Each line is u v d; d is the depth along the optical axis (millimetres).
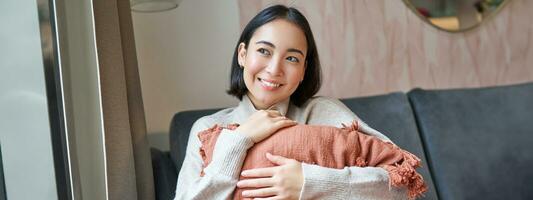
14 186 953
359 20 1771
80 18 993
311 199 910
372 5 1780
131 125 1231
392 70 1834
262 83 1068
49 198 957
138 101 1266
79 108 992
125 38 1226
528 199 1521
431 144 1528
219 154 946
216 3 1627
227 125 1094
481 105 1606
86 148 1010
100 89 1011
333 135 983
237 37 1655
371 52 1800
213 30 1632
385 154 990
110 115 1050
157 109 1603
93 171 1028
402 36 1830
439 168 1501
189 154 1107
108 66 1052
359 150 985
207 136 1039
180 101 1622
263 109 1147
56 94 936
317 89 1210
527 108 1623
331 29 1743
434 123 1550
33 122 932
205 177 932
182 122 1395
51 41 920
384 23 1802
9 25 907
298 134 968
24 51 911
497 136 1561
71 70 964
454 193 1472
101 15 1038
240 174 939
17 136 937
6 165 947
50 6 917
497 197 1499
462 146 1530
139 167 1236
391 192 942
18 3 899
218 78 1651
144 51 1574
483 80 1955
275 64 1042
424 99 1594
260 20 1072
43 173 950
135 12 1550
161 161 1370
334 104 1192
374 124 1479
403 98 1570
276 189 909
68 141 944
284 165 921
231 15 1644
